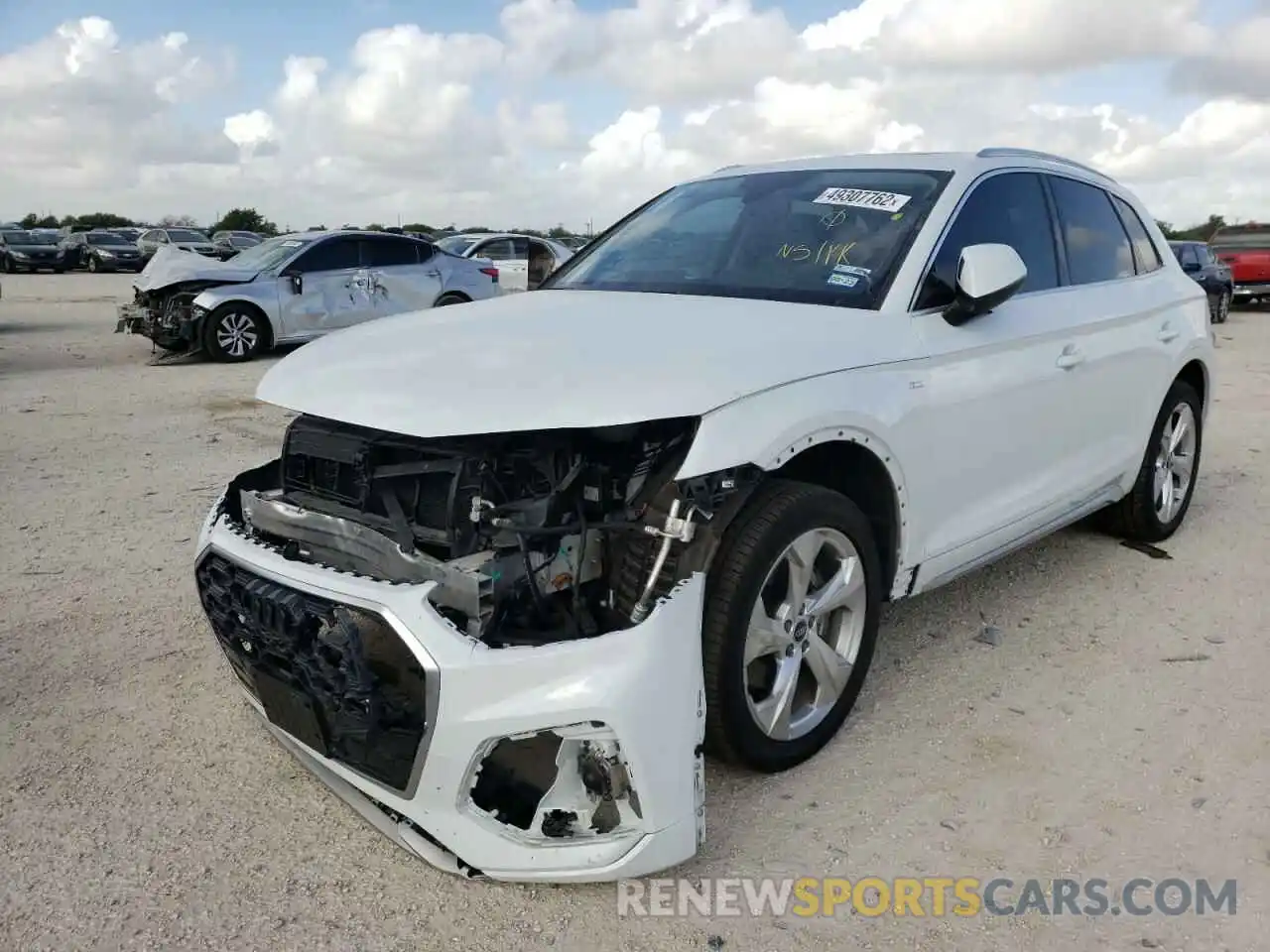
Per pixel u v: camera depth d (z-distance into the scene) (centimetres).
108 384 1080
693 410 257
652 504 266
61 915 247
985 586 471
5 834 278
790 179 414
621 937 244
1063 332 401
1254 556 517
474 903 255
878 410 305
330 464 291
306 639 262
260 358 1316
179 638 404
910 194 375
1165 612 443
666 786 245
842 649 321
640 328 305
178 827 283
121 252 3975
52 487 632
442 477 271
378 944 240
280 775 310
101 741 327
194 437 793
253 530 310
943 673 381
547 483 275
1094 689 370
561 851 246
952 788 306
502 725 238
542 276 456
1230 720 349
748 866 270
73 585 458
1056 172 440
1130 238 490
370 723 252
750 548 276
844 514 302
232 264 1351
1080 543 534
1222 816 294
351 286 1360
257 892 257
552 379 264
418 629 242
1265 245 2427
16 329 1669
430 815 250
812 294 346
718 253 382
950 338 341
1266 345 1586
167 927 244
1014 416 377
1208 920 251
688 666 250
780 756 303
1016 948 242
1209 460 736
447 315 350
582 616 271
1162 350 482
